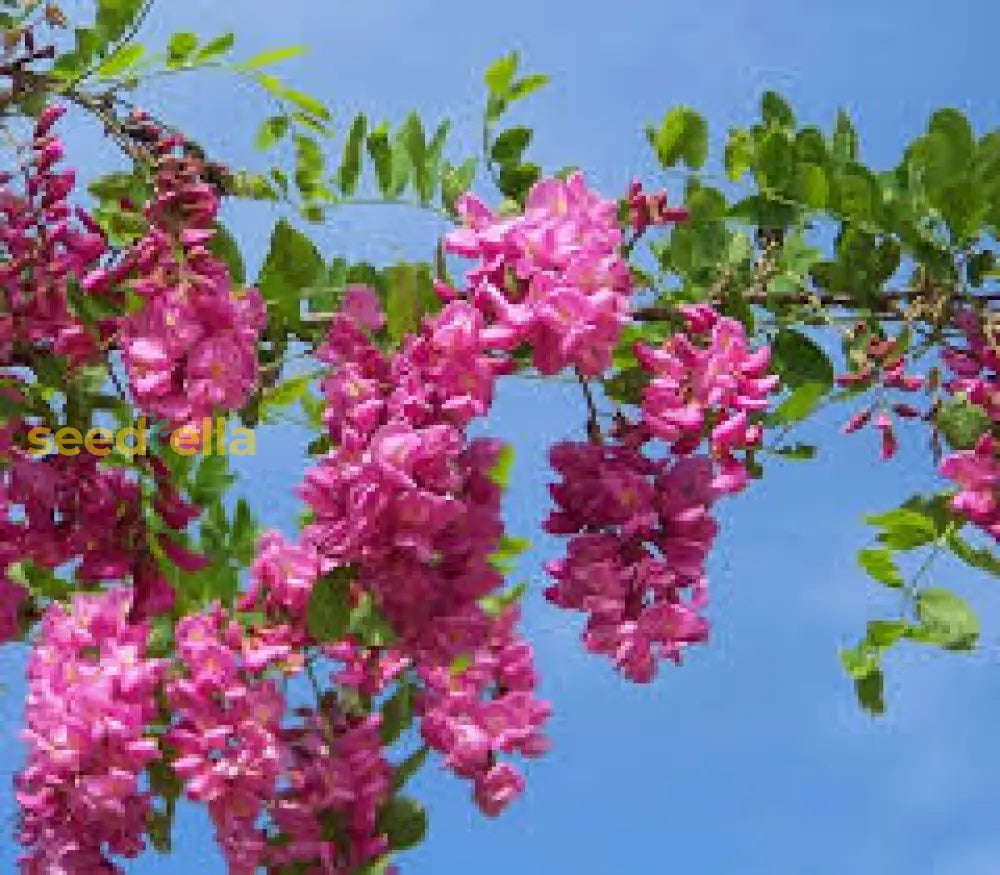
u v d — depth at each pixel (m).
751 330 3.41
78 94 3.17
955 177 3.46
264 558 3.39
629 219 3.23
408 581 2.73
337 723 3.32
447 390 2.74
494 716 3.50
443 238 2.89
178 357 2.73
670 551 3.01
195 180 2.85
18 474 2.94
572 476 3.03
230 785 3.17
